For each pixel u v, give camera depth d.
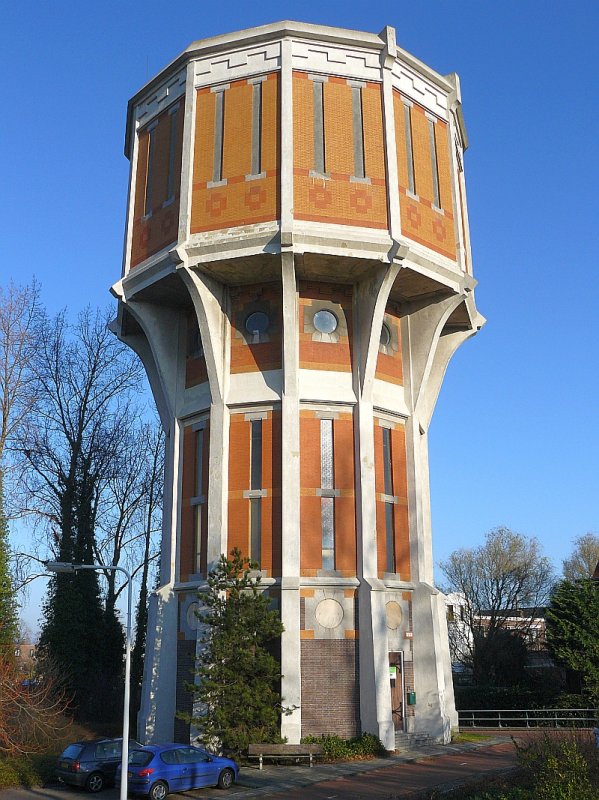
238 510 27.22
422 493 31.19
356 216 27.03
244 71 28.55
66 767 22.53
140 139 31.36
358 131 28.11
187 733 26.14
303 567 26.33
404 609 28.00
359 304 28.72
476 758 24.39
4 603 32.25
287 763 23.62
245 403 27.89
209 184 27.77
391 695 26.69
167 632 27.61
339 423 27.94
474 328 31.98
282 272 26.64
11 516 38.62
